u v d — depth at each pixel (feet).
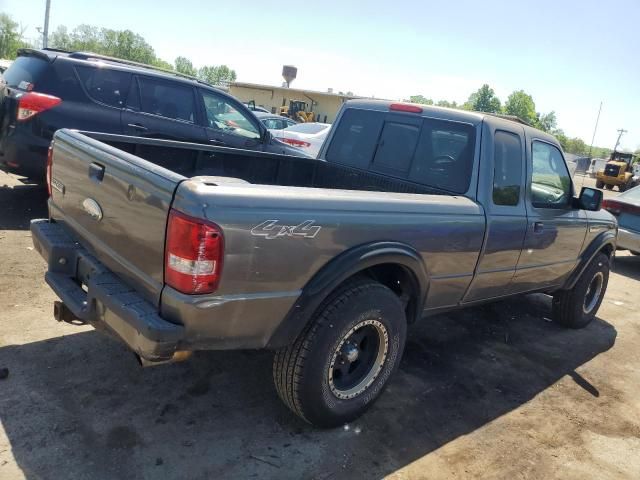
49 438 9.17
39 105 20.44
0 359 11.31
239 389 11.47
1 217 21.06
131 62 24.70
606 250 18.38
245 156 14.69
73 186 10.66
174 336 7.94
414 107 14.10
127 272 8.92
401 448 10.32
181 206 7.73
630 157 119.24
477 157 12.46
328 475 9.27
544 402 12.98
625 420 12.66
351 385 10.49
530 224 13.57
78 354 11.91
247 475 9.00
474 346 15.69
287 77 152.66
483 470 10.05
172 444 9.49
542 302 20.81
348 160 15.44
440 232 11.02
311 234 8.80
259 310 8.57
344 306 9.59
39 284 15.24
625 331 19.13
